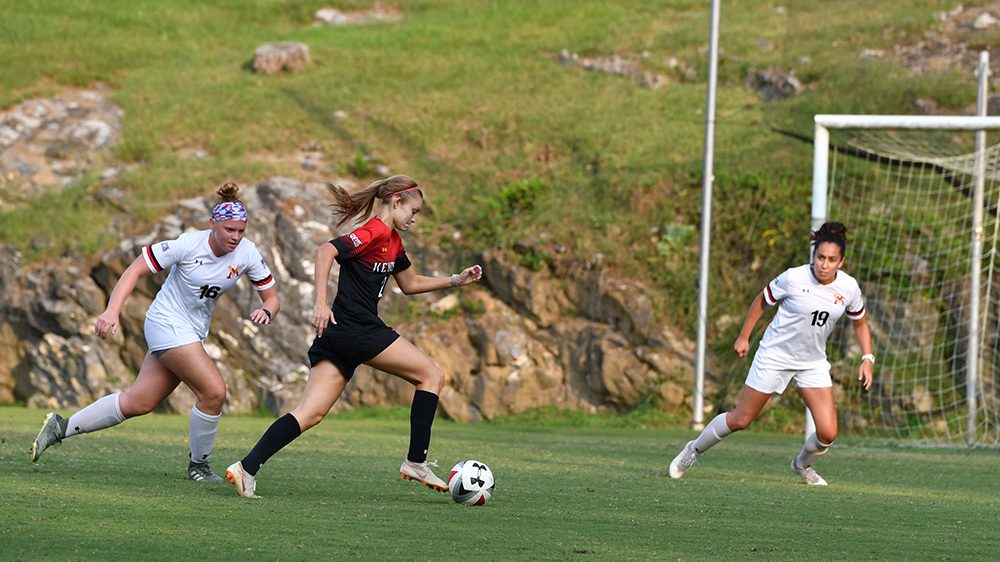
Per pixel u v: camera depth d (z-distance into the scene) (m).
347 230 66.38
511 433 51.22
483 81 86.12
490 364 61.28
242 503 20.06
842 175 65.25
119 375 63.56
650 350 59.88
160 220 67.44
